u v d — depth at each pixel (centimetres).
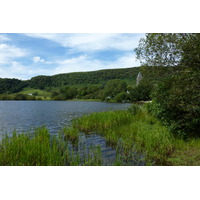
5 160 597
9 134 1252
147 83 1106
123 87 8538
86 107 4078
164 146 729
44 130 1035
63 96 10219
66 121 1888
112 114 1448
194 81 759
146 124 1151
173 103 820
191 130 834
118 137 970
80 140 977
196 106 751
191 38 792
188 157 631
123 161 642
